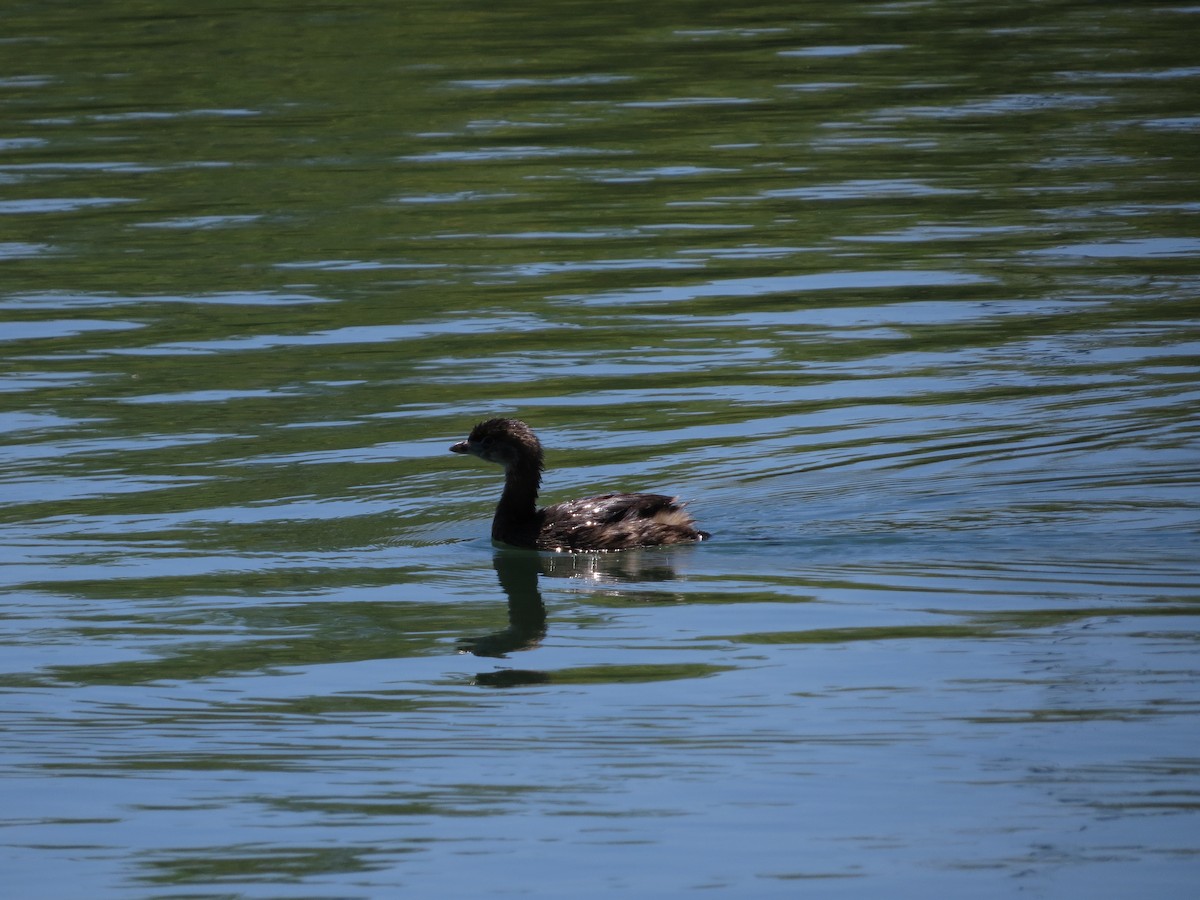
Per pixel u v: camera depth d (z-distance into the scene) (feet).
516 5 141.38
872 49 128.36
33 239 90.79
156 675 44.75
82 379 70.90
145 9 141.28
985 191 96.37
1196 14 138.31
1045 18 138.41
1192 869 33.45
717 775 38.09
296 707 42.57
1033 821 35.42
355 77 121.29
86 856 35.27
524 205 95.55
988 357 71.05
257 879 34.12
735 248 87.76
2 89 119.34
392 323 77.71
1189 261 83.51
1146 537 51.67
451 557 53.88
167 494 58.95
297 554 53.93
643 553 53.36
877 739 39.58
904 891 32.96
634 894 32.96
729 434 63.26
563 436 63.77
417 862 34.45
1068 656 43.68
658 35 132.36
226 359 73.31
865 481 57.72
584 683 43.62
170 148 106.32
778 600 48.70
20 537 55.06
